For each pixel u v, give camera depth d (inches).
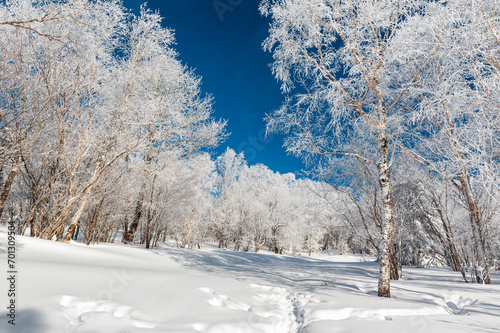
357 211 428.8
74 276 189.9
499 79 174.2
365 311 165.5
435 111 225.8
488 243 399.2
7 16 296.8
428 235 558.3
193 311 148.8
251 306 179.5
